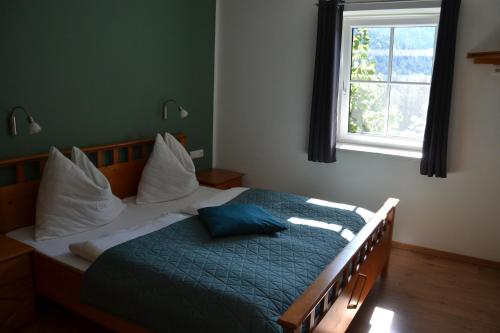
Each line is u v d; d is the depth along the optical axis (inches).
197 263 82.1
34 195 108.8
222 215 100.8
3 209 102.9
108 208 113.4
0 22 98.3
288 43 155.4
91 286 83.7
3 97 101.3
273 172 167.6
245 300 70.1
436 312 108.7
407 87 144.2
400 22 140.3
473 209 135.2
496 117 127.5
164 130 149.6
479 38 125.6
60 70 112.7
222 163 178.2
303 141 159.2
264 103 164.2
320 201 124.3
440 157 132.0
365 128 154.1
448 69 126.5
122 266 82.9
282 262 84.4
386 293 117.3
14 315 93.7
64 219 104.4
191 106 160.7
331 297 78.4
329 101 145.0
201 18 159.0
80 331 96.3
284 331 60.4
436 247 142.6
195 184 141.1
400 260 138.6
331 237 98.0
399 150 146.5
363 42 147.9
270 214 109.7
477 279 126.9
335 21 139.9
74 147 113.4
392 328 101.5
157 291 76.5
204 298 72.3
